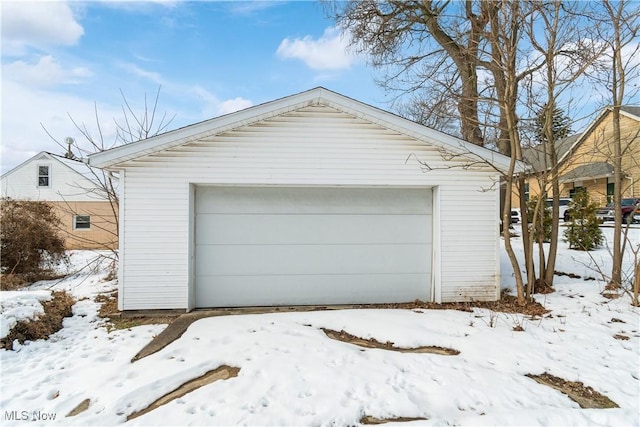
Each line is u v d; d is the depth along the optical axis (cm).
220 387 335
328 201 644
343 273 646
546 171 646
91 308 600
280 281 634
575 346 424
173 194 584
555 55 594
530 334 464
